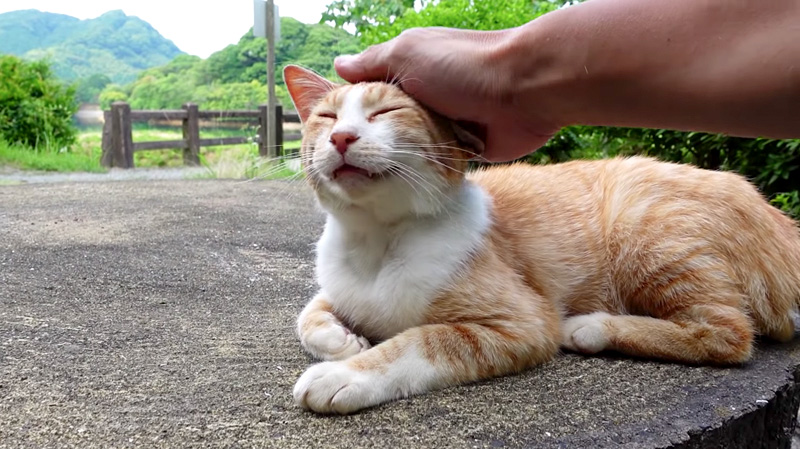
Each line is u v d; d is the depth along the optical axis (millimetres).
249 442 322
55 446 316
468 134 446
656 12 350
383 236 439
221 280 610
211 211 964
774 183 832
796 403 426
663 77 348
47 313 497
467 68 407
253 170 1627
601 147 1083
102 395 365
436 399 369
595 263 495
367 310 434
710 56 335
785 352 458
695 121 359
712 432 353
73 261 649
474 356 393
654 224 471
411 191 421
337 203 439
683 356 429
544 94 394
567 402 371
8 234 757
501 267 443
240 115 2438
